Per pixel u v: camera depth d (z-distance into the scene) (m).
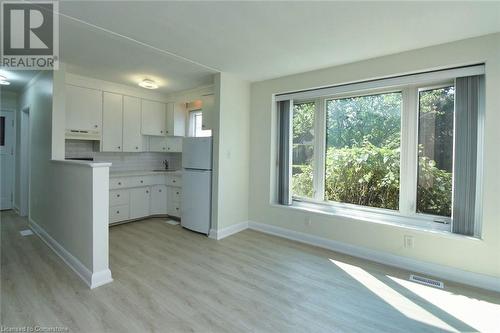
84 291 2.23
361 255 3.09
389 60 2.85
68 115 3.67
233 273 2.64
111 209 4.14
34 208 3.84
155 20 2.17
